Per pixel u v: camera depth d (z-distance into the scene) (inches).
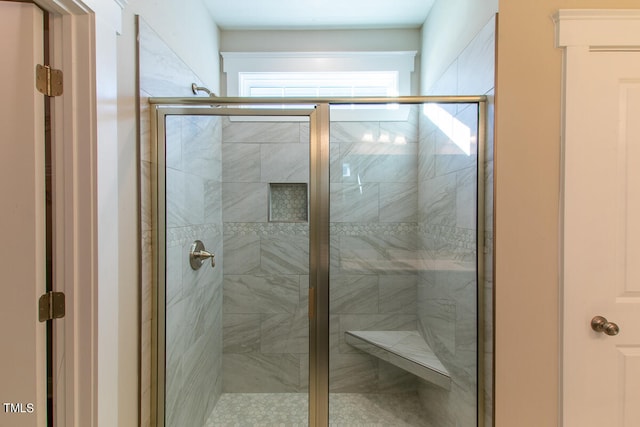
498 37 45.6
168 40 54.7
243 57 85.4
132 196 44.8
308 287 77.0
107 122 38.1
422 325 74.4
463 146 55.4
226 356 79.4
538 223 46.4
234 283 79.0
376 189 74.9
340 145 73.0
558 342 46.9
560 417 47.0
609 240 45.7
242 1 72.5
